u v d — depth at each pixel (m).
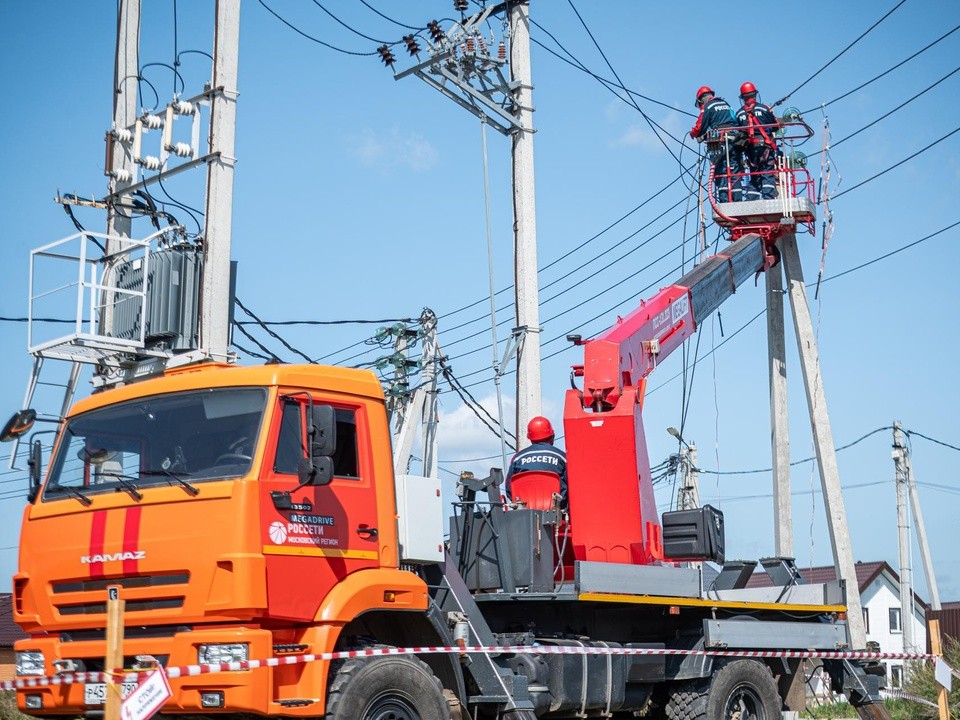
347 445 8.82
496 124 17.17
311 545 8.28
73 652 8.41
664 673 11.19
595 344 11.89
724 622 11.48
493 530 10.77
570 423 11.60
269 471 8.13
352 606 8.38
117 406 8.91
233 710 7.66
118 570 8.21
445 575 9.77
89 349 15.07
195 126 16.02
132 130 16.98
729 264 16.33
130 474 8.51
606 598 10.30
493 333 15.62
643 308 13.27
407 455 20.05
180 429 8.50
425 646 9.30
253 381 8.44
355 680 8.36
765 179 18.42
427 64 16.59
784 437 18.92
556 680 10.29
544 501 11.61
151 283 15.62
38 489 8.94
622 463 11.43
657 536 11.76
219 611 7.79
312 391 8.61
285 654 8.07
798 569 14.18
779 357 19.08
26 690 8.58
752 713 11.73
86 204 16.48
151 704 7.25
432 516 9.55
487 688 9.54
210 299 14.45
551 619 10.97
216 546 7.88
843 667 13.00
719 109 18.61
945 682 13.16
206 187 14.76
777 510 18.64
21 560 8.90
